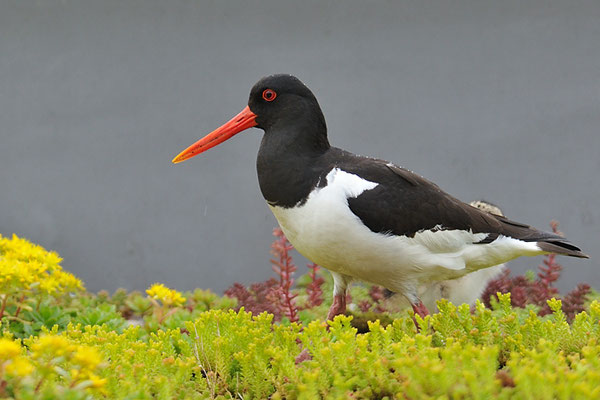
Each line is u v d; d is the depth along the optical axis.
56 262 8.17
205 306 9.27
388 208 7.09
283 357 5.41
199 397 5.38
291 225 7.36
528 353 5.26
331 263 7.37
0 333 7.22
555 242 7.66
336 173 7.14
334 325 5.69
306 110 7.50
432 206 7.30
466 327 5.94
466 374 4.61
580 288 8.84
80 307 8.55
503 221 7.88
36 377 4.70
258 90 7.67
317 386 5.16
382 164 7.41
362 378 5.24
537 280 10.00
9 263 7.14
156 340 6.43
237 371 5.94
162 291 8.33
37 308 7.80
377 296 9.02
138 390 5.00
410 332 6.17
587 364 4.94
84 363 4.49
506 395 4.71
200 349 6.10
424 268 7.36
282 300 8.73
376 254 7.16
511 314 6.03
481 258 7.61
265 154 7.47
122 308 9.45
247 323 6.20
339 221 7.02
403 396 4.90
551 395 4.62
